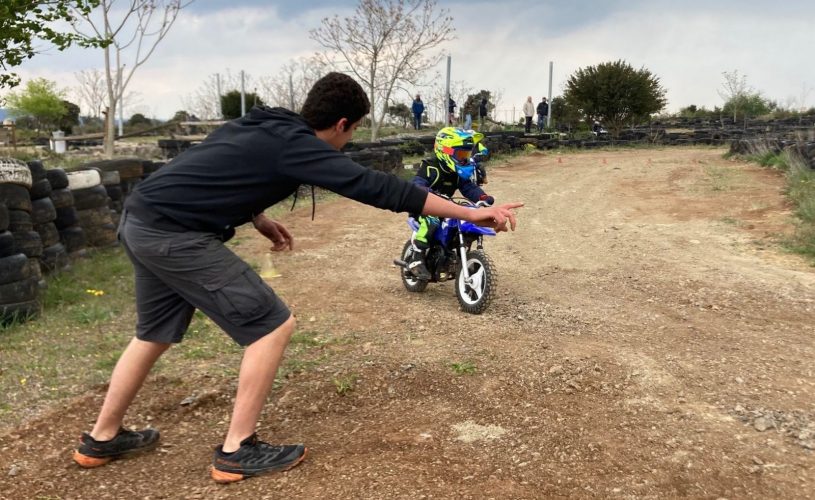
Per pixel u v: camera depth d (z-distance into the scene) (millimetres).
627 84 30016
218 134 3070
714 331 5391
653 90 30547
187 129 29547
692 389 4188
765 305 6090
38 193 6758
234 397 4094
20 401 4027
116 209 9172
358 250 9125
